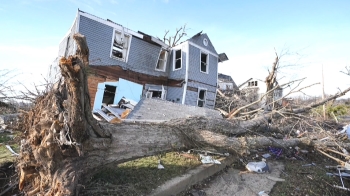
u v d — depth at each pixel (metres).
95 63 10.53
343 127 9.17
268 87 12.90
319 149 5.84
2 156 3.57
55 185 2.14
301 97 12.88
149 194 2.91
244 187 3.94
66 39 12.14
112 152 2.81
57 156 2.32
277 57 12.58
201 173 3.99
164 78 14.48
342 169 5.17
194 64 14.24
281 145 5.66
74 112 2.15
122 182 3.10
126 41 12.14
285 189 3.99
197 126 4.67
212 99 15.82
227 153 5.24
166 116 7.33
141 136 3.30
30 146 2.62
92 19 10.45
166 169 3.88
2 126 5.52
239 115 9.62
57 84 3.05
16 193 2.89
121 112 8.14
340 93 8.56
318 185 4.38
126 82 9.70
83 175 2.49
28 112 3.13
